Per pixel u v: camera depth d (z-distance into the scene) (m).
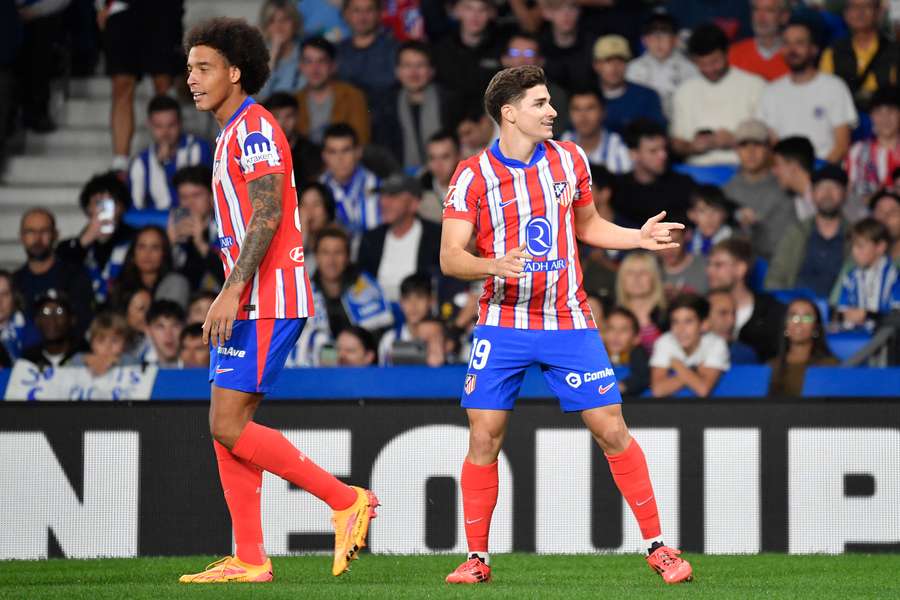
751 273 28.11
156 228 28.72
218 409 14.34
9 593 13.20
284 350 14.50
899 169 31.52
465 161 14.88
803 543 20.77
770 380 23.89
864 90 33.78
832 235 29.67
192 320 26.64
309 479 14.45
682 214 30.08
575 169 14.88
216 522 20.84
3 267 32.84
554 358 14.70
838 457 20.83
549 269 14.58
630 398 21.05
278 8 34.50
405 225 30.05
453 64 33.94
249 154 14.20
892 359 24.61
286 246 14.41
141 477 20.88
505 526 20.91
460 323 27.31
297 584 14.28
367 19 34.22
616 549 20.80
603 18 36.12
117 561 19.61
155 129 31.98
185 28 37.25
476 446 14.95
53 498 20.78
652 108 33.56
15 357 28.02
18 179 34.47
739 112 33.69
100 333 24.94
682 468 20.92
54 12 34.69
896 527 20.72
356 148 31.77
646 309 27.16
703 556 20.00
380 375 22.50
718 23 36.12
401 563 18.61
